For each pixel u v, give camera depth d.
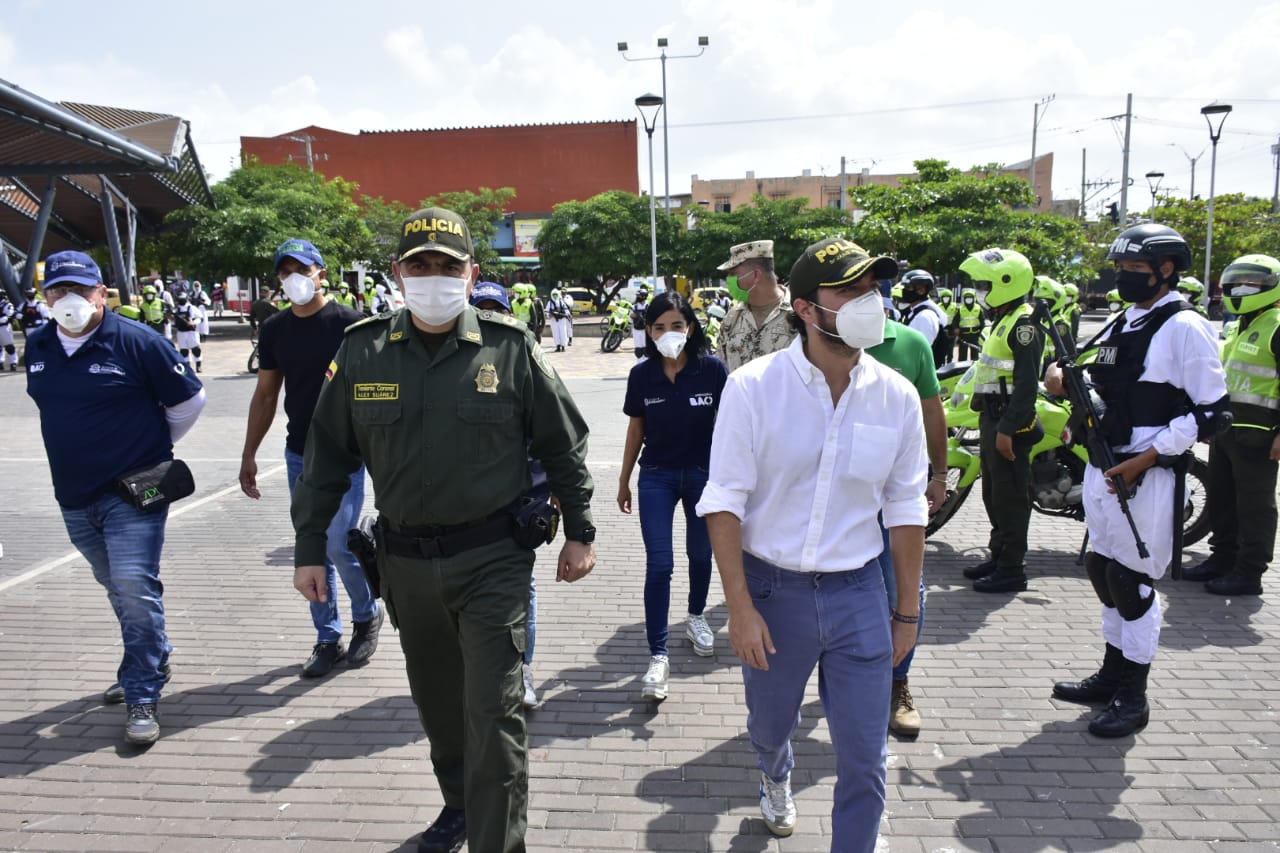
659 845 3.01
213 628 4.99
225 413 13.19
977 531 6.85
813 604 2.47
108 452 3.68
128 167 19.28
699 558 4.47
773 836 3.04
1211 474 5.59
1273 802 3.20
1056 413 5.89
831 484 2.43
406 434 2.66
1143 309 3.75
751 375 2.46
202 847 3.04
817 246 2.38
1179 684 4.15
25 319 19.30
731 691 4.17
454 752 3.01
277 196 32.91
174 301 24.39
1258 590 5.35
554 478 2.92
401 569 2.76
